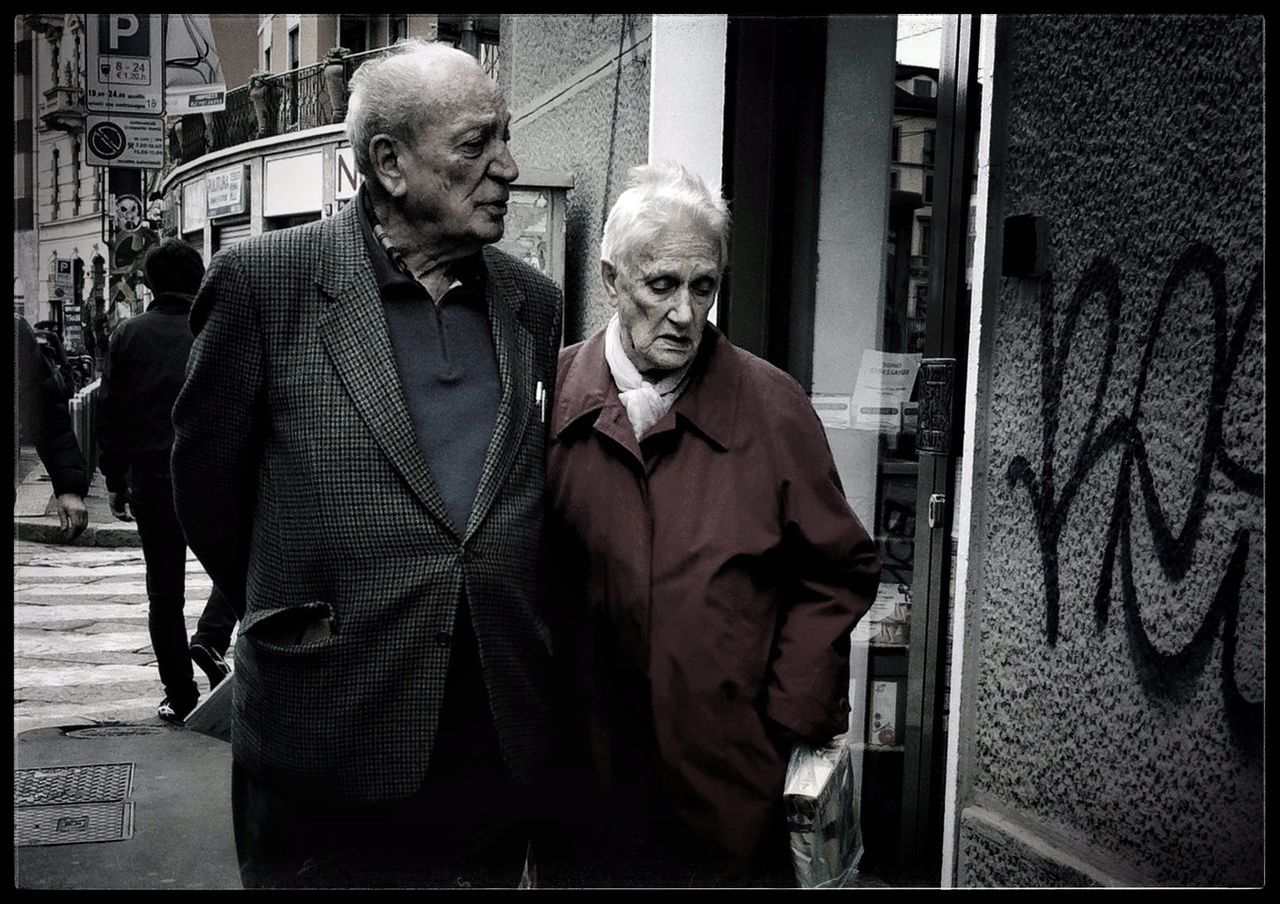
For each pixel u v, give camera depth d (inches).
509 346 83.1
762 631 83.4
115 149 358.9
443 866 82.7
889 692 139.6
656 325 82.5
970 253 120.1
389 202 80.7
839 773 83.4
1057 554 104.3
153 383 189.5
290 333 79.0
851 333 149.6
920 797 124.1
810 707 81.7
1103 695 99.0
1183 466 92.0
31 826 148.4
